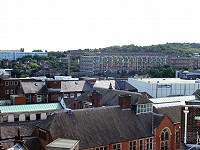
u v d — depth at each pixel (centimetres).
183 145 4106
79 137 5759
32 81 12244
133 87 13788
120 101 6900
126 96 6925
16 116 8056
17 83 12475
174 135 7056
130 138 6334
